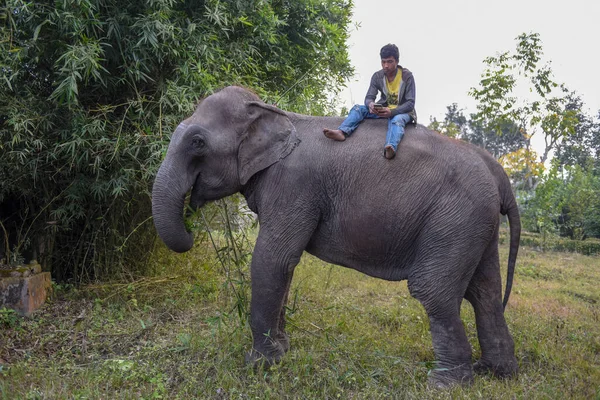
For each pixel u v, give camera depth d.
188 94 4.59
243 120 3.49
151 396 3.13
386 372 3.52
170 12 4.59
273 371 3.47
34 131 4.45
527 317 5.08
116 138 4.53
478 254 3.43
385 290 6.15
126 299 5.03
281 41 6.24
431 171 3.40
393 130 3.44
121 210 5.25
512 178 19.39
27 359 3.71
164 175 3.43
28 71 4.67
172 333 4.24
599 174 22.41
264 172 3.55
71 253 5.52
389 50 3.59
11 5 4.01
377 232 3.46
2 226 4.91
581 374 3.72
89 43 4.03
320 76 6.84
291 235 3.47
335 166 3.46
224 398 3.20
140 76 4.50
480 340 3.77
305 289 5.73
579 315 5.50
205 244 6.18
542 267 9.37
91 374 3.40
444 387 3.29
